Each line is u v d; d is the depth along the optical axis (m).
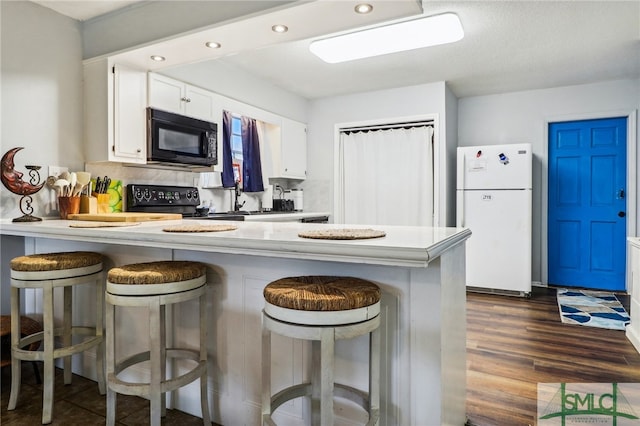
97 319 1.89
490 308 3.50
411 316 1.28
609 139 4.17
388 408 1.31
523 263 3.91
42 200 2.47
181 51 2.44
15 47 2.34
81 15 2.61
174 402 1.79
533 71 3.78
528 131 4.45
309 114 4.83
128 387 1.41
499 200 4.01
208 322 1.68
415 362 1.27
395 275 1.30
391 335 1.31
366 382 1.37
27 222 2.09
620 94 4.05
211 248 1.35
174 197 3.14
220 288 1.65
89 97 2.65
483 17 2.68
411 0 1.80
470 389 2.00
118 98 2.59
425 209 4.25
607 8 2.55
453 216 4.54
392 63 3.56
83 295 2.09
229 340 1.63
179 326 1.76
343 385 1.37
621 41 3.07
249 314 1.58
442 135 4.12
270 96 4.13
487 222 4.06
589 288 4.30
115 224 1.94
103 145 2.58
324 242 1.17
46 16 2.50
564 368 2.23
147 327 1.86
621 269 4.16
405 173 4.34
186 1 2.22
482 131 4.66
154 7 2.35
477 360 2.35
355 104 4.54
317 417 1.39
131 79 2.67
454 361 1.46
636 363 2.30
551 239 4.45
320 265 1.43
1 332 1.98
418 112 4.22
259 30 2.12
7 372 2.18
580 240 4.33
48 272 1.67
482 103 4.66
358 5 1.85
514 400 1.88
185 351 1.68
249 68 3.70
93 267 1.83
